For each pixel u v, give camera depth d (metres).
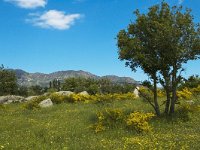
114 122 24.61
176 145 17.66
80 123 25.70
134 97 45.12
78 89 71.00
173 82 27.19
